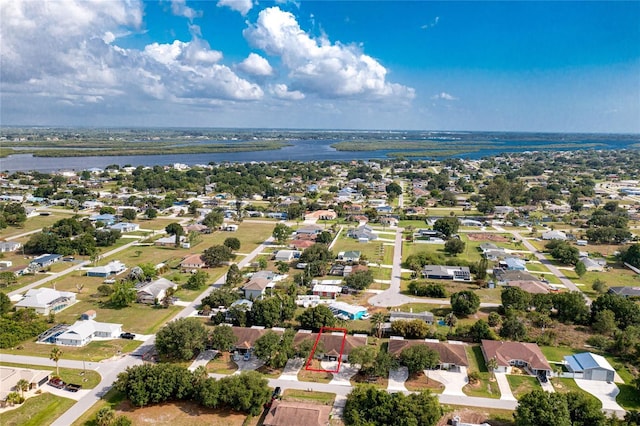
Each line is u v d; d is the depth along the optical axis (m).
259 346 105.12
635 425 81.75
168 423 86.38
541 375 103.81
